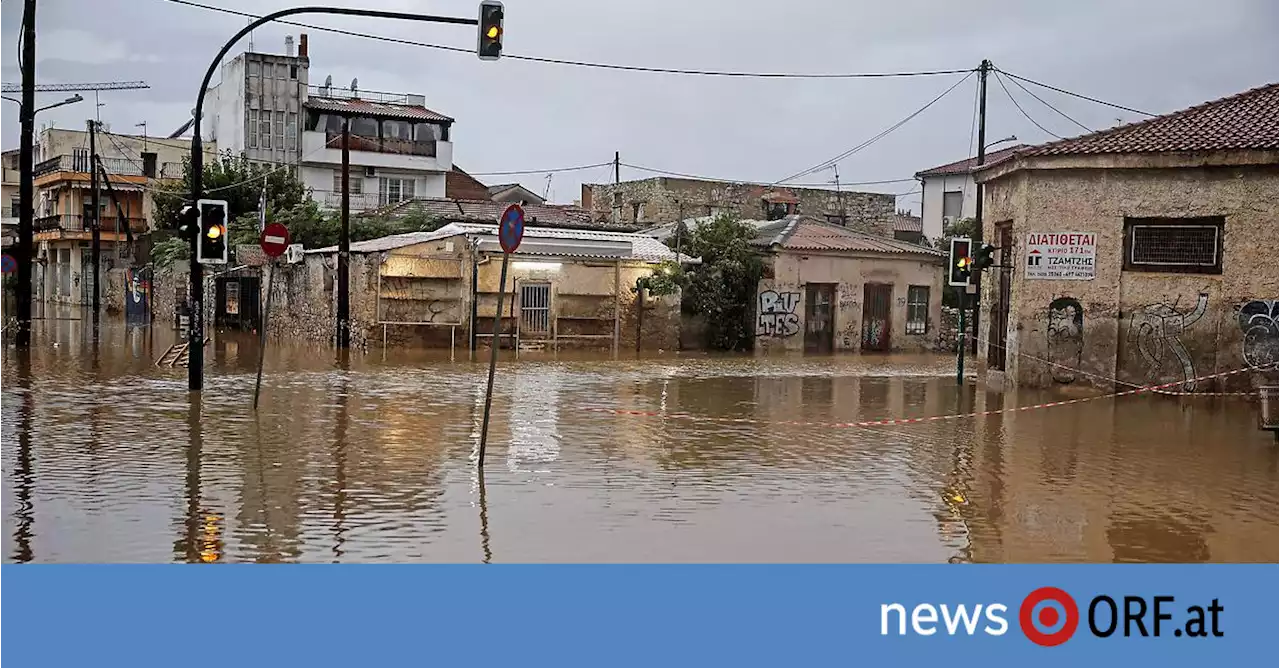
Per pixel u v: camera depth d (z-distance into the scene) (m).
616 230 44.56
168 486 10.16
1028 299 20.47
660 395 19.91
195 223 17.73
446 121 60.38
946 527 9.25
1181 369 19.33
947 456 13.07
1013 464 12.53
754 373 26.00
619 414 16.62
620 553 8.05
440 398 18.25
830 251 37.00
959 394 20.89
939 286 39.09
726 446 13.51
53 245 64.69
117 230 54.56
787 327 36.47
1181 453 13.46
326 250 32.56
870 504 10.12
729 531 8.87
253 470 11.06
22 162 27.58
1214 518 9.80
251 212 46.28
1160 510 10.10
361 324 30.55
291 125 57.66
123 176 58.28
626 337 33.78
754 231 37.72
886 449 13.57
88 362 23.86
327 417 15.38
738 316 36.09
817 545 8.48
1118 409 18.09
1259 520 9.73
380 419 15.29
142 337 33.53
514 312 32.16
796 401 19.38
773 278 36.16
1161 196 19.28
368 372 23.19
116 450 12.09
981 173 22.64
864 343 37.78
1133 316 19.69
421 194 60.16
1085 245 19.94
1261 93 20.88
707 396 19.94
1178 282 19.28
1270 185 18.45
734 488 10.71
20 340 27.34
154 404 16.36
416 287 31.00
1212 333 19.05
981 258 21.48
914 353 38.34
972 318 34.78
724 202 50.22
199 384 18.05
